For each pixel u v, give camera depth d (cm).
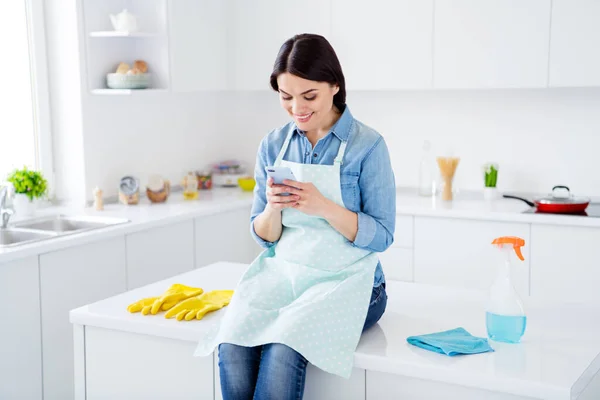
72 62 371
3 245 291
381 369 190
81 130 374
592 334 205
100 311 229
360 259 214
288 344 190
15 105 371
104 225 340
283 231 223
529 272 351
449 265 367
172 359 218
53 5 370
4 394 285
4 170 371
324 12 404
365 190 214
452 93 415
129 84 373
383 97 432
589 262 338
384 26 390
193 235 373
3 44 365
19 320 288
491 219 354
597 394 192
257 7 421
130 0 393
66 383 311
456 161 386
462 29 373
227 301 234
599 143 385
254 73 427
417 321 219
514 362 185
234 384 197
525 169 403
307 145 218
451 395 183
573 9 351
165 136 426
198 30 407
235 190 444
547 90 393
